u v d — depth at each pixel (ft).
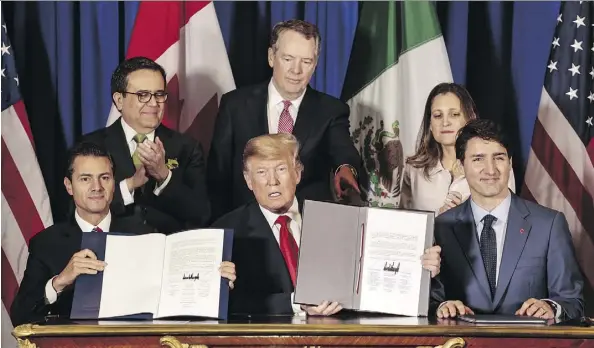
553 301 12.30
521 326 10.90
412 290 11.94
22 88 15.51
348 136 15.30
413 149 15.51
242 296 13.39
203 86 15.57
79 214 14.43
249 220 14.05
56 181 15.40
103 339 10.71
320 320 11.46
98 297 11.69
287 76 15.20
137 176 15.01
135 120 15.11
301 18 15.76
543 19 15.74
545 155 15.61
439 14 15.84
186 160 15.28
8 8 15.57
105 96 15.56
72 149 14.46
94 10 15.64
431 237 12.02
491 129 13.70
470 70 15.76
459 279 13.24
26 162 15.33
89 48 15.58
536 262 13.06
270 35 15.34
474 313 12.94
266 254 13.88
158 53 15.53
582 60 15.71
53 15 15.60
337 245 12.03
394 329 10.69
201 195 15.20
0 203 15.20
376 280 11.98
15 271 15.12
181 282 11.73
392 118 15.58
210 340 10.69
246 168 14.19
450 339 10.74
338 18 15.78
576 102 15.65
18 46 15.55
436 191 15.37
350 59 15.72
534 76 15.76
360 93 15.65
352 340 10.72
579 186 15.49
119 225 14.79
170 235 12.03
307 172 15.11
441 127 15.46
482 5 15.76
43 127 15.48
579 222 15.47
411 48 15.66
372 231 12.08
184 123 15.46
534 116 15.72
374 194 15.48
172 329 10.65
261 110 15.28
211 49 15.64
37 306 13.24
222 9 15.72
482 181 13.55
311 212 12.06
